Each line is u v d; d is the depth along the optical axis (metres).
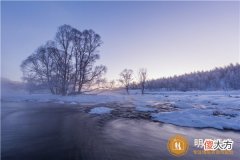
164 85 123.06
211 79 117.62
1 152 7.40
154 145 8.20
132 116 15.65
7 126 11.83
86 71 38.00
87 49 37.69
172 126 11.84
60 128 11.34
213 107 20.66
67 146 8.07
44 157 6.94
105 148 7.84
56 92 36.94
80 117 15.20
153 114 16.05
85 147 7.96
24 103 26.36
